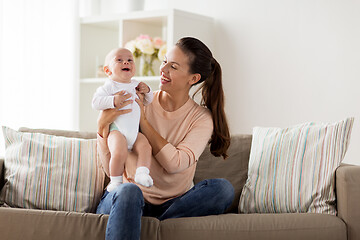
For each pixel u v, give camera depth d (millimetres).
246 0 3594
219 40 3721
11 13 3516
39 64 3670
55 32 3766
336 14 3242
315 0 3318
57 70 3777
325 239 2111
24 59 3586
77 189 2416
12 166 2455
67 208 2389
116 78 2141
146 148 2084
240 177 2643
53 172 2424
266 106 3518
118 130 2092
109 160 2170
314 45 3322
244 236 2043
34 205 2385
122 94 2100
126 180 2211
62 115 3809
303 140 2465
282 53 3449
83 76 3957
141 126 2150
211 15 3756
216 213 2213
